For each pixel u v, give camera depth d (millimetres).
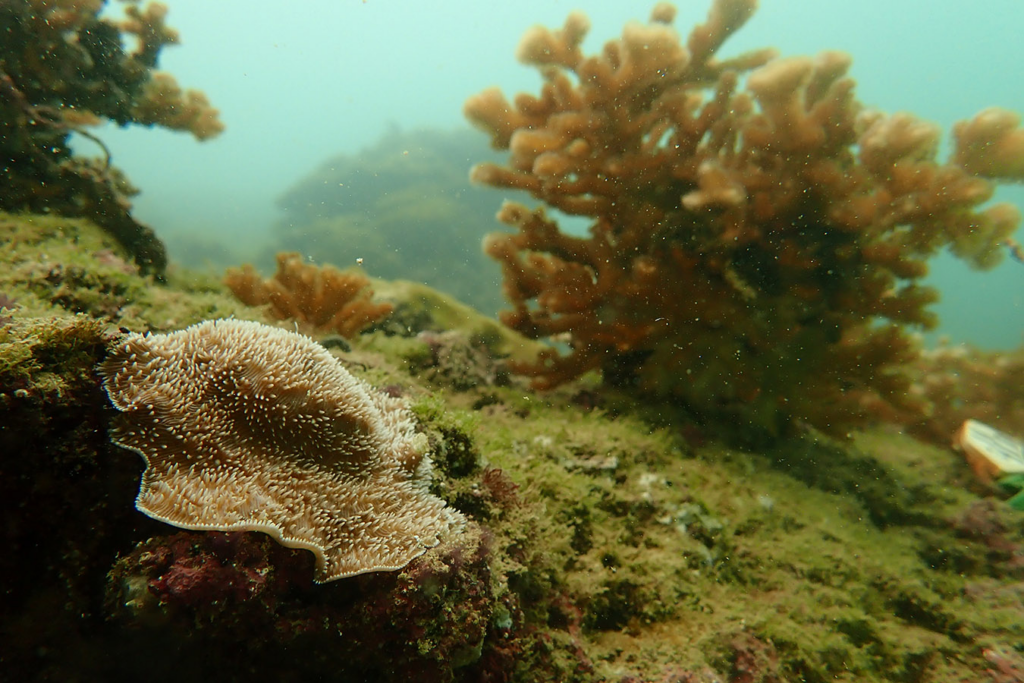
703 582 486
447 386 674
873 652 479
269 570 292
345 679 322
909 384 644
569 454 555
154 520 318
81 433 313
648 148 648
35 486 301
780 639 462
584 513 501
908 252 629
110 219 668
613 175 639
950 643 492
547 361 696
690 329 654
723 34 668
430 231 2117
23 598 302
